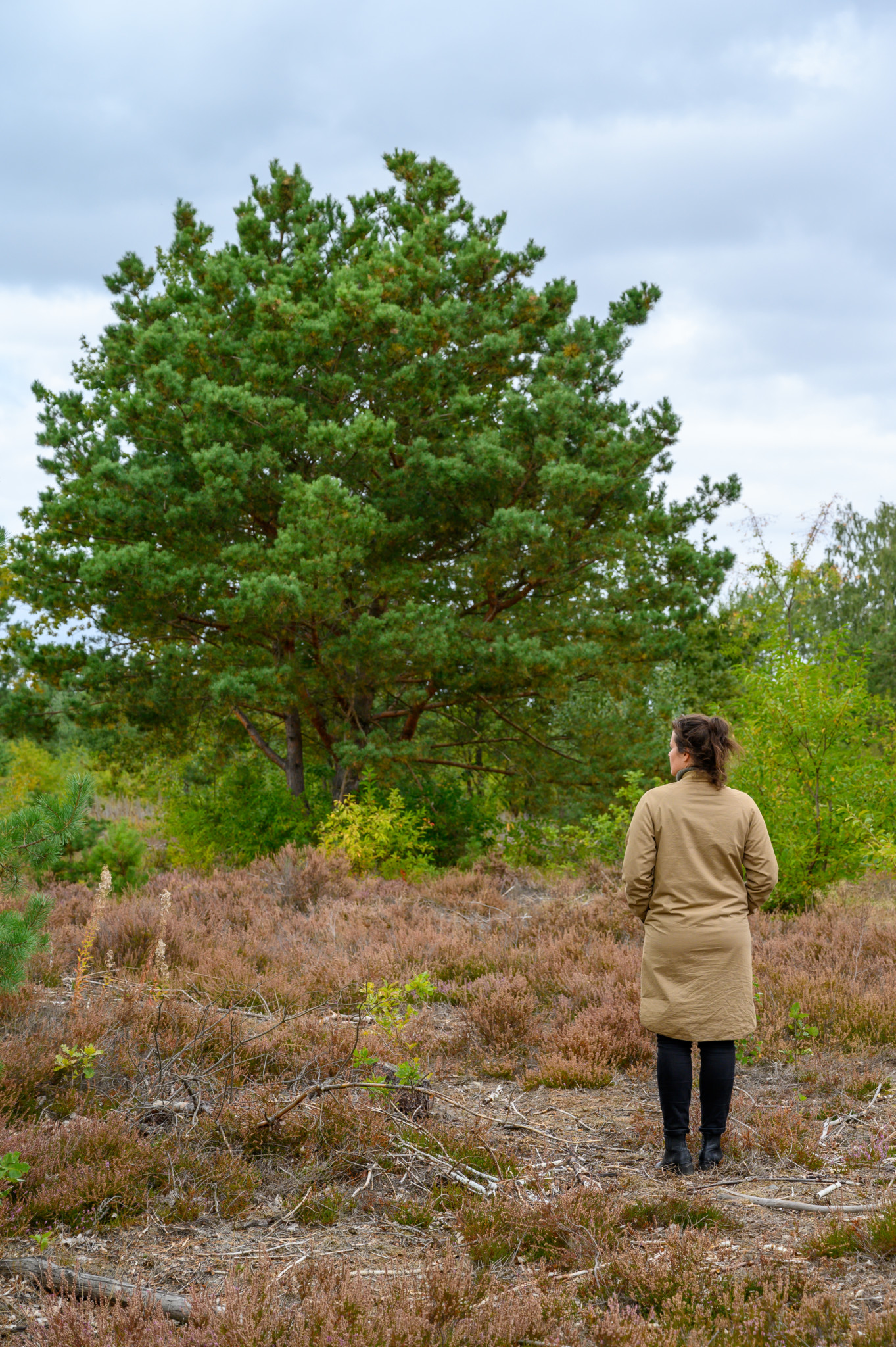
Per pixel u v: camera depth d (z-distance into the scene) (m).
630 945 7.77
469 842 15.55
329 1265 3.24
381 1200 3.81
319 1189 3.92
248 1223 3.66
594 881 11.45
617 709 18.55
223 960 6.96
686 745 4.29
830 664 10.41
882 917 8.91
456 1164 4.09
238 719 18.86
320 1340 2.69
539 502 15.42
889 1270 3.11
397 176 18.23
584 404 15.98
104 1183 3.72
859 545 34.84
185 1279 3.24
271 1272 3.21
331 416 15.59
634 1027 5.70
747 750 10.23
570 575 16.11
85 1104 4.46
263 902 9.58
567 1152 4.32
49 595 15.78
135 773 19.25
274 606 13.27
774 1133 4.24
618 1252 3.24
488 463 14.16
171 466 15.50
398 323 14.62
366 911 9.30
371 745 14.80
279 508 15.03
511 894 11.35
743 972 4.10
